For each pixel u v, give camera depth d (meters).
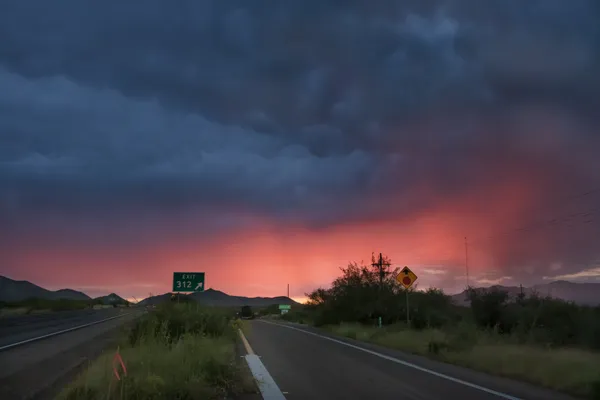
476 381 13.63
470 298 35.44
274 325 51.66
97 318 52.88
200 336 18.55
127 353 14.98
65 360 18.03
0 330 35.06
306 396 11.29
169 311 23.70
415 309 38.03
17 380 13.78
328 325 43.34
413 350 22.19
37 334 31.45
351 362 18.03
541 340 24.83
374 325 38.69
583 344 24.62
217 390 11.46
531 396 11.52
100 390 9.35
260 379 13.56
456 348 20.14
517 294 35.78
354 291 43.06
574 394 11.91
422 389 12.30
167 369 11.34
